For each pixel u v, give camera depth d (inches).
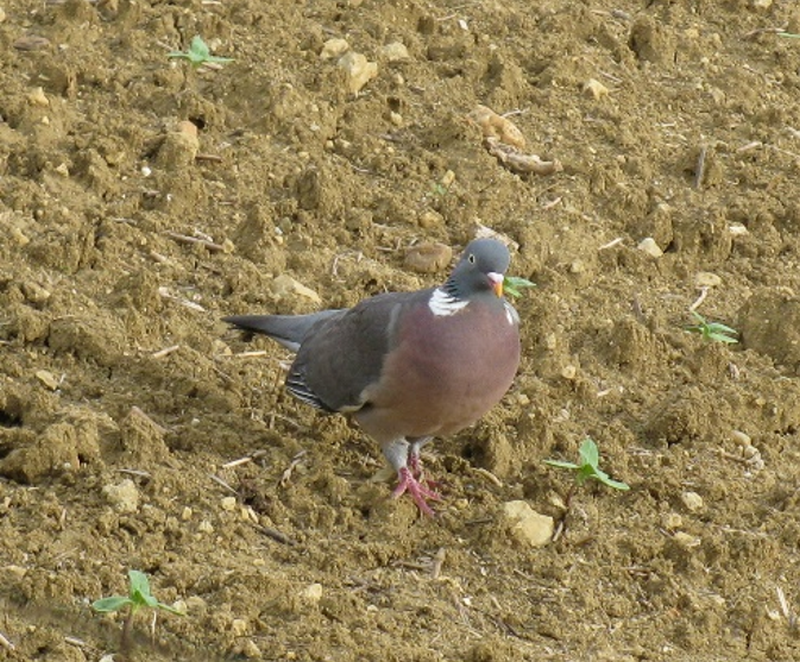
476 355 430.6
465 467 469.4
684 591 431.5
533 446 475.2
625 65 666.8
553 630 415.8
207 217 559.2
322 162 587.5
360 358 444.5
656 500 463.2
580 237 570.3
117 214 550.9
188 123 588.7
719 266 576.1
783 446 494.9
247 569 422.0
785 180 617.0
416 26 671.8
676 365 520.7
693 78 668.7
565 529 448.8
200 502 443.2
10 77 601.6
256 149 588.7
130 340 500.1
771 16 712.4
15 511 431.8
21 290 507.8
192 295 524.4
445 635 410.3
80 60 614.5
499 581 431.5
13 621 398.3
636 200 588.7
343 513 445.1
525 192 588.7
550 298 535.5
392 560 436.8
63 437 446.3
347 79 621.3
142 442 452.8
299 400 487.8
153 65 623.2
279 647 398.6
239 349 507.8
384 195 576.4
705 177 607.8
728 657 415.8
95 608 374.3
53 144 576.4
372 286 537.3
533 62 658.2
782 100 667.4
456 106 627.5
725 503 464.1
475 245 432.8
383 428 451.2
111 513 430.3
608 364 517.3
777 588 438.9
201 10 653.3
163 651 396.8
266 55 633.6
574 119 630.5
